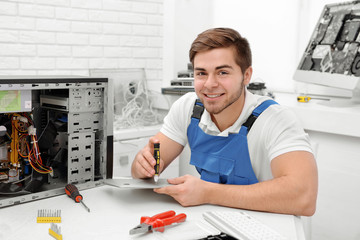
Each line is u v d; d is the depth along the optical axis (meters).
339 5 2.10
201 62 1.04
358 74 1.79
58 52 2.38
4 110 1.03
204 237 0.84
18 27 2.20
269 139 1.12
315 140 1.93
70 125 1.12
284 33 2.58
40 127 1.25
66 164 1.18
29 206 1.02
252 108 1.17
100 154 1.20
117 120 2.40
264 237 0.82
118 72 2.61
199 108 1.25
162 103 2.63
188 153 2.22
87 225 0.90
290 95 2.50
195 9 2.93
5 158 1.14
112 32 2.61
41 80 1.04
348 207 1.81
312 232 1.97
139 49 2.77
